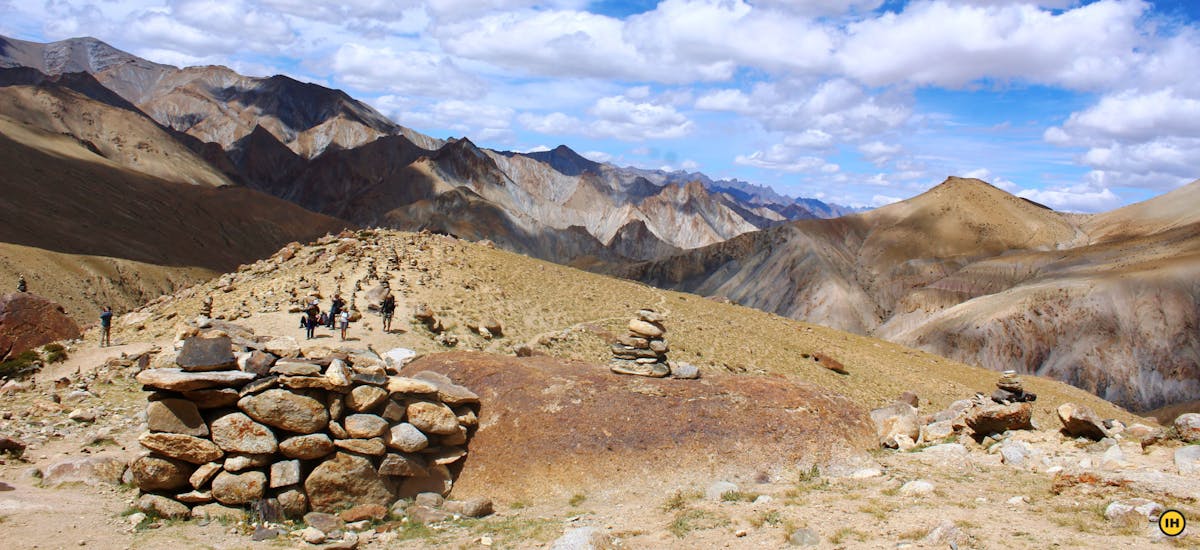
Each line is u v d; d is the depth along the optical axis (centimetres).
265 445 2205
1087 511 1769
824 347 8881
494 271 8175
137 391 3481
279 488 2205
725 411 2683
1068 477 2030
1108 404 10044
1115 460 2234
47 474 2311
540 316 6725
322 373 2356
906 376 8112
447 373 2906
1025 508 1827
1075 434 2669
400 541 2011
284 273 6744
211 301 5416
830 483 2245
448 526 2128
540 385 2764
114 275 19638
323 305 5334
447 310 5894
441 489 2445
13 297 4875
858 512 1852
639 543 1759
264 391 2248
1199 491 1819
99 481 2319
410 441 2345
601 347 6044
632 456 2498
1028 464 2411
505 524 2100
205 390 2219
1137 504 1727
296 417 2233
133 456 2470
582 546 1678
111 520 2036
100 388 3522
